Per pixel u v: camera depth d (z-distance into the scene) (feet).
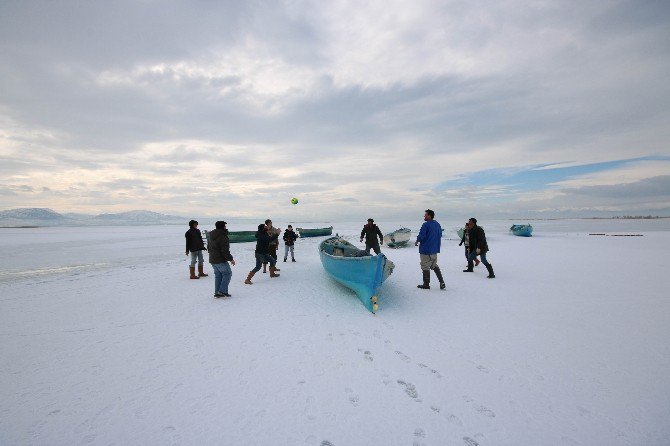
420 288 26.18
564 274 31.37
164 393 11.62
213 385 12.14
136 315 20.40
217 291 24.04
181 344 15.85
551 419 10.09
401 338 16.37
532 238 79.46
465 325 18.04
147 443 9.11
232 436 9.38
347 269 23.16
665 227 148.46
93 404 10.96
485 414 10.37
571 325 17.80
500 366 13.43
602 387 11.82
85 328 18.16
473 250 30.25
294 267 37.81
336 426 9.80
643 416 10.17
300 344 15.71
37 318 19.95
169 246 73.87
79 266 41.86
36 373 13.12
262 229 28.91
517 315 19.54
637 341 15.60
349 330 17.49
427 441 9.18
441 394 11.47
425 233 25.13
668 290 24.68
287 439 9.26
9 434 9.47
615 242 66.59
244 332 17.33
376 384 12.13
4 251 63.26
